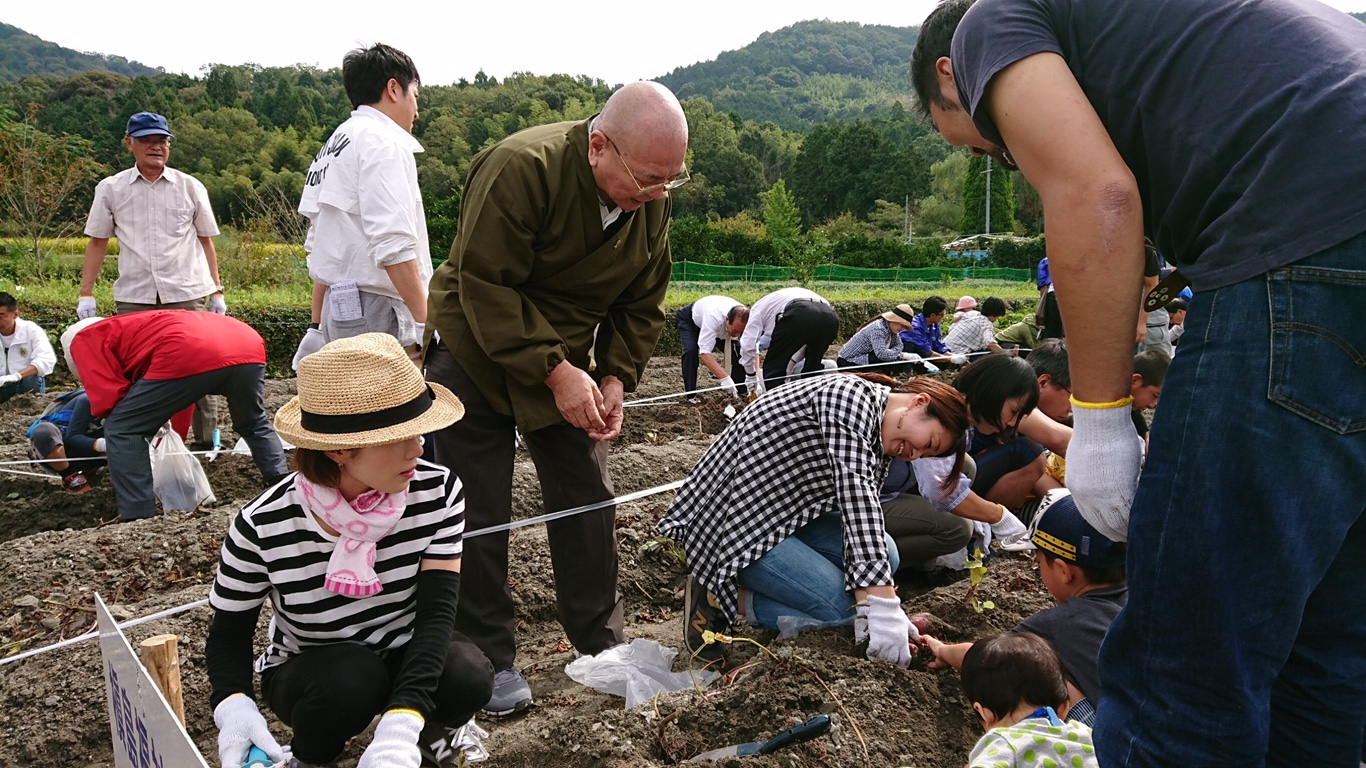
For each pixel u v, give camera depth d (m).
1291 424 1.47
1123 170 1.60
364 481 2.21
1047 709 2.43
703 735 2.76
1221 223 1.54
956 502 3.96
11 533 6.11
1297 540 1.50
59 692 3.55
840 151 99.06
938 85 2.02
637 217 3.32
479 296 3.09
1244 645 1.55
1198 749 1.58
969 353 11.09
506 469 3.42
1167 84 1.61
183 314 5.38
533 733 2.95
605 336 3.62
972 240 64.44
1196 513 1.54
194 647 3.76
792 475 3.34
